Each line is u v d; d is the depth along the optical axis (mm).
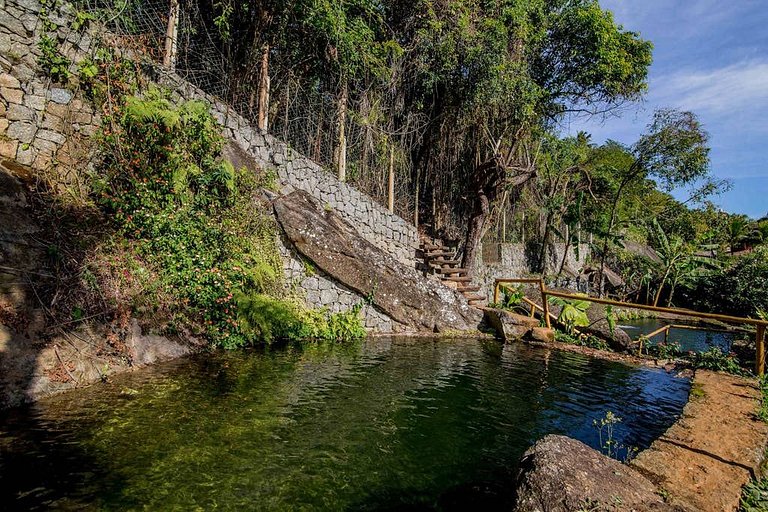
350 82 12148
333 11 10203
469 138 16047
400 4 13148
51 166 6520
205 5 9820
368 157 13102
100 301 5867
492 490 3822
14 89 6367
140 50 8016
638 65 16266
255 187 9234
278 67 10859
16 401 4520
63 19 6930
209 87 9688
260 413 5043
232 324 7840
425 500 3637
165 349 6633
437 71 13641
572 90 16500
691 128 19672
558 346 10383
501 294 17938
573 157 22125
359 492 3686
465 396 6258
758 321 7266
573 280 22875
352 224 12062
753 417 5148
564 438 3557
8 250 5219
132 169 7141
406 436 4805
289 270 9492
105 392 5172
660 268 22828
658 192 29516
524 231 21703
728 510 3133
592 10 14648
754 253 19594
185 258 7266
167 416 4715
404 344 9523
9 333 4773
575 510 2754
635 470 3623
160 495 3363
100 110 7266
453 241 16328
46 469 3537
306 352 8047
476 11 13664
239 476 3738
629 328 18375
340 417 5148
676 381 7785
